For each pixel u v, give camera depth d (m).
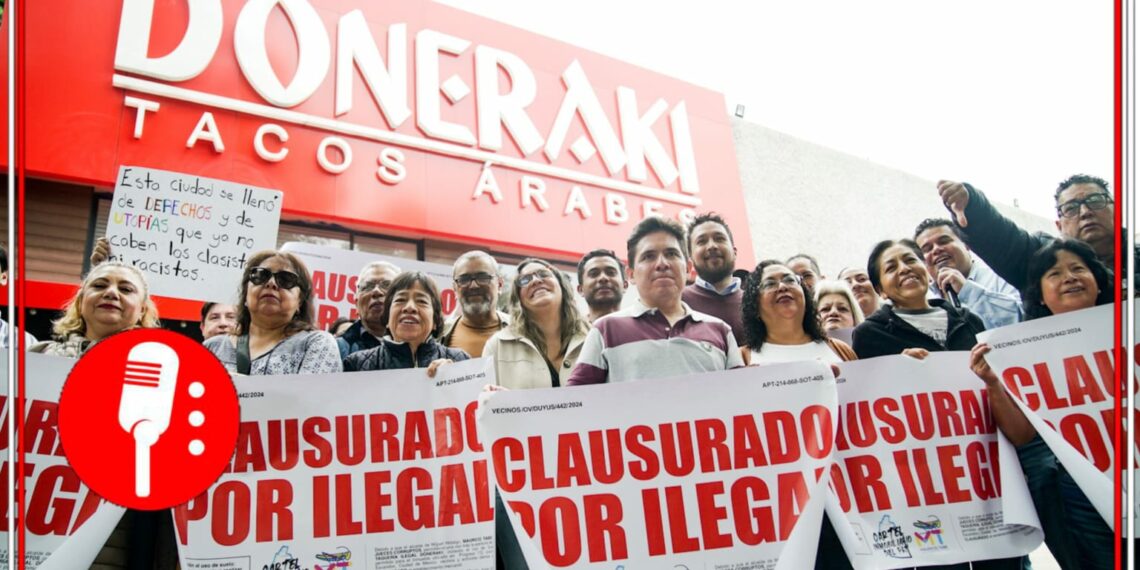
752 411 2.80
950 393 2.97
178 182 3.39
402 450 2.78
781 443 2.78
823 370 2.83
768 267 3.61
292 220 4.78
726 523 2.71
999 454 2.91
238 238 3.41
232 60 4.73
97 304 3.20
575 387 2.83
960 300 4.12
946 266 4.17
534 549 2.71
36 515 2.62
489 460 2.78
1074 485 3.02
